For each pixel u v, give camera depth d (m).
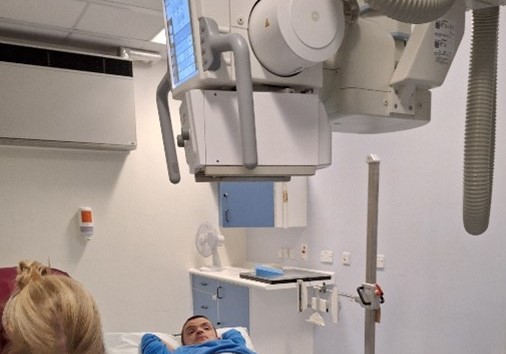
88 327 0.81
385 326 3.04
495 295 2.41
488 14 1.20
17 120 3.07
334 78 1.23
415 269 2.85
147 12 2.87
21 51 3.09
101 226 3.54
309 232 3.76
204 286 3.80
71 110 3.25
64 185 3.41
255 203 3.88
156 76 3.80
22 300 0.82
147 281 3.73
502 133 2.36
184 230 3.92
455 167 2.62
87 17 2.93
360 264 3.28
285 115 1.11
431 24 1.19
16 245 3.23
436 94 2.72
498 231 2.39
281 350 3.51
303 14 0.99
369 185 1.72
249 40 1.05
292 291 3.54
